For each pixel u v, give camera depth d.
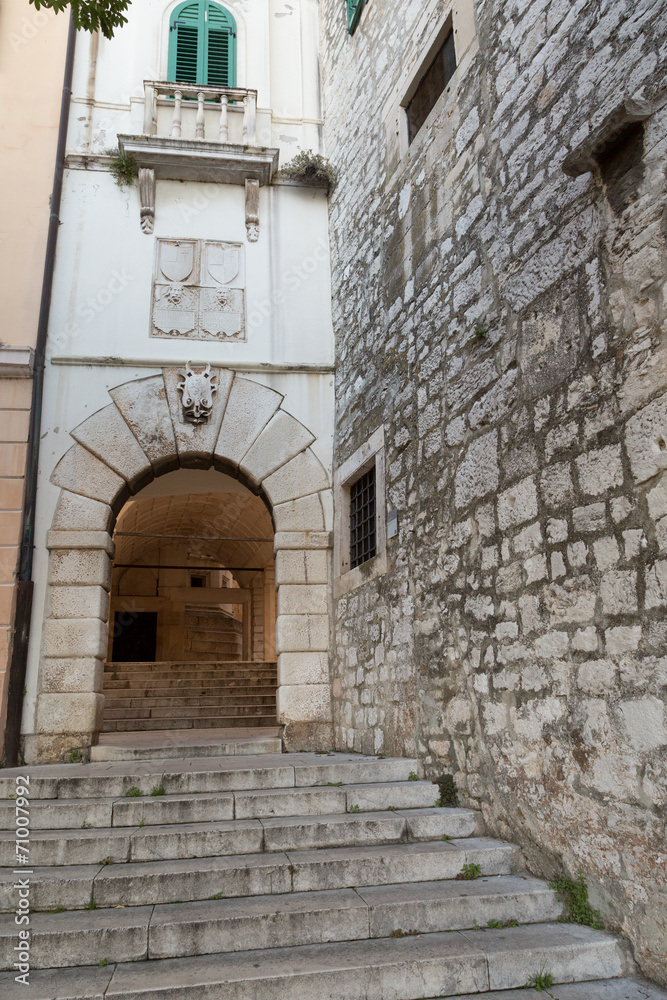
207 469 7.29
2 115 7.33
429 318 5.04
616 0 3.25
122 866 3.35
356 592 6.08
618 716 2.88
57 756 5.79
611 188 3.16
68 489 6.47
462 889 3.23
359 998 2.59
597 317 3.19
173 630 15.30
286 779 4.40
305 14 8.83
